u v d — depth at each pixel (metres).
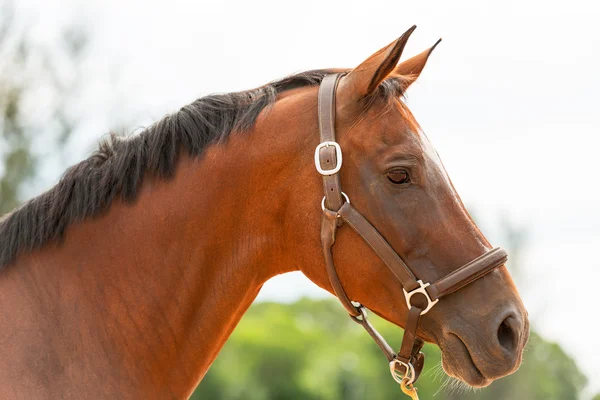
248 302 4.02
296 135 3.86
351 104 3.82
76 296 3.63
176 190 3.80
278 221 3.88
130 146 3.86
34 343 3.47
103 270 3.70
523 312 3.73
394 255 3.69
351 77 3.84
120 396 3.58
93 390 3.51
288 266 3.97
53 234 3.70
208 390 26.42
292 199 3.83
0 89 17.34
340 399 28.62
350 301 3.87
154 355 3.73
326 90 3.91
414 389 3.82
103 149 3.91
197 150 3.85
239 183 3.86
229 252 3.87
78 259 3.69
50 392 3.41
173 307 3.76
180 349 3.80
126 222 3.75
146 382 3.70
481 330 3.64
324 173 3.74
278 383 27.91
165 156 3.83
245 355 27.89
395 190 3.71
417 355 3.93
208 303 3.85
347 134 3.79
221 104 4.00
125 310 3.69
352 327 40.00
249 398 27.02
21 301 3.57
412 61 4.21
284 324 30.11
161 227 3.76
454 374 3.72
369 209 3.72
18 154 16.59
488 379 3.63
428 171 3.76
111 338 3.63
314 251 3.82
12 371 3.38
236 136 3.89
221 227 3.84
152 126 3.94
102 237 3.73
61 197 3.75
